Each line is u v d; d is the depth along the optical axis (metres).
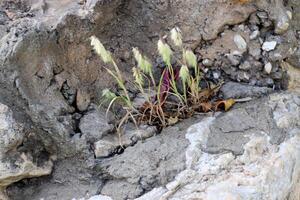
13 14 1.33
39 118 1.26
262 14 1.33
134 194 1.25
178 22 1.35
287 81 1.36
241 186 1.23
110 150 1.28
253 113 1.30
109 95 1.30
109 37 1.35
